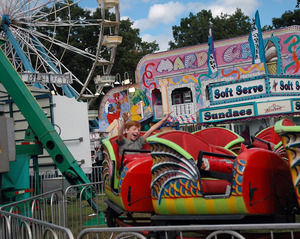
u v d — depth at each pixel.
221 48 24.25
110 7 28.97
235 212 3.77
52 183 10.79
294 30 22.25
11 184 7.46
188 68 25.66
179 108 26.02
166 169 4.25
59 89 44.16
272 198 3.85
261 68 23.03
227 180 4.18
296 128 3.21
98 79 32.31
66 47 30.11
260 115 14.67
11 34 25.25
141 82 27.62
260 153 3.77
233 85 15.72
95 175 12.38
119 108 28.80
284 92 15.19
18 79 9.46
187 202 4.05
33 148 9.16
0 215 4.73
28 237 4.04
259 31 18.77
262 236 4.04
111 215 6.04
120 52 52.91
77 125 13.34
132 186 5.09
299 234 3.94
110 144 5.72
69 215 8.67
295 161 3.27
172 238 4.28
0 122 6.91
